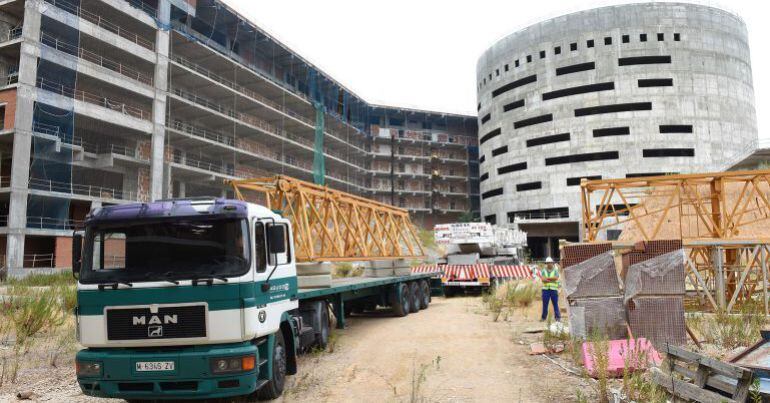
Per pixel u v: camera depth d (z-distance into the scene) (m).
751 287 14.50
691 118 70.75
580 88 74.75
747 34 78.69
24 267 36.69
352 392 7.39
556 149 74.81
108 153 43.59
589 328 9.95
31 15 37.31
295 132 78.31
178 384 6.10
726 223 15.64
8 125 36.28
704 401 5.66
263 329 6.61
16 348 10.20
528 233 77.19
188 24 57.06
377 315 16.78
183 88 57.06
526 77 79.56
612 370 7.61
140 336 6.12
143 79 48.97
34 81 37.19
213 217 6.46
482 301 20.11
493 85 85.56
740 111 73.19
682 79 71.44
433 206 100.12
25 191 36.22
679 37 72.38
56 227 38.62
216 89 58.34
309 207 14.10
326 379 8.16
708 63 72.25
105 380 6.07
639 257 9.92
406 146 101.75
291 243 8.31
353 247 16.11
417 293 18.12
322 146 78.50
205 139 54.25
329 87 85.75
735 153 71.31
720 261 13.35
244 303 6.22
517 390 7.29
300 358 9.81
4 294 18.11
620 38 73.06
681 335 9.49
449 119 104.88
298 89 80.69
